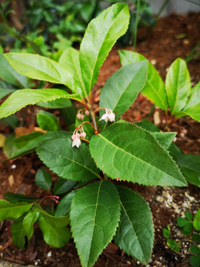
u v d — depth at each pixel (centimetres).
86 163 17
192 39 41
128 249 15
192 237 18
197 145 26
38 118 23
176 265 18
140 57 21
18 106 12
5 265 19
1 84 26
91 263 13
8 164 28
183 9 49
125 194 17
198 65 35
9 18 54
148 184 12
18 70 15
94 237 13
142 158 12
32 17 43
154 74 21
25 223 18
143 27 47
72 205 15
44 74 15
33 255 20
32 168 27
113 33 16
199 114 19
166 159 12
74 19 46
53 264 19
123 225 16
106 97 19
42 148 16
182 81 21
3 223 23
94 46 16
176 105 21
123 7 16
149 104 32
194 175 19
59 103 23
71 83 16
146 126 20
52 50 43
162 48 41
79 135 16
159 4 50
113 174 13
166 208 21
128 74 19
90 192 16
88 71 16
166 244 19
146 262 14
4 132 31
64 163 16
